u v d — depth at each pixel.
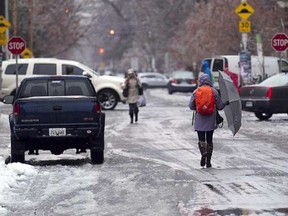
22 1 145.38
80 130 41.59
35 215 28.52
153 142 55.72
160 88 191.50
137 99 73.88
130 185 35.38
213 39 141.38
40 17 159.25
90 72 93.06
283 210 28.56
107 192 33.53
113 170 40.59
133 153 48.94
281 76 73.00
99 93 93.38
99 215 28.41
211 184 35.28
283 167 41.12
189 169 40.81
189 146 52.66
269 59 103.88
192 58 168.25
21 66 91.69
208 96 40.38
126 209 29.52
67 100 41.41
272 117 78.75
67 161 45.81
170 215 28.08
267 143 53.69
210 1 157.12
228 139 56.59
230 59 102.06
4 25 85.62
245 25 90.19
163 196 32.28
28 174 38.69
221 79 42.94
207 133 41.25
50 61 91.88
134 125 71.00
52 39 169.88
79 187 34.84
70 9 179.75
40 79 44.25
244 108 72.62
